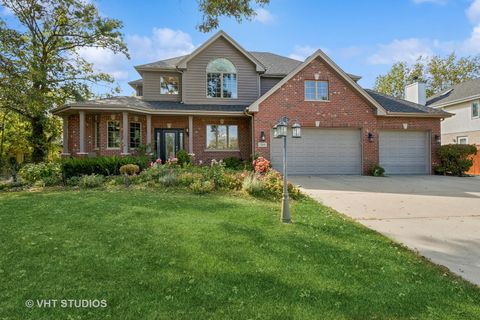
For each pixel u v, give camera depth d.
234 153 16.33
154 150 15.77
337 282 3.42
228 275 3.54
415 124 15.36
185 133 16.11
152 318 2.70
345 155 14.96
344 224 5.84
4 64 13.74
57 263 3.82
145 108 14.55
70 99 18.39
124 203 7.14
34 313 2.77
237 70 16.78
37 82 15.88
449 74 33.31
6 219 5.77
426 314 2.82
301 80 14.57
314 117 14.61
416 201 8.20
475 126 20.78
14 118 20.20
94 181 9.94
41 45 17.09
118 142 14.95
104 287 3.24
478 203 7.91
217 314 2.77
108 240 4.63
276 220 5.96
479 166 18.11
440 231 5.46
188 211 6.51
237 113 15.23
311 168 14.73
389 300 3.05
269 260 4.00
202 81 16.52
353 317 2.76
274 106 14.40
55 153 20.98
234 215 6.24
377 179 13.09
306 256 4.16
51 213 6.18
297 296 3.10
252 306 2.91
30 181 10.86
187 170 11.18
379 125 15.09
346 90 14.80
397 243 4.80
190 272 3.61
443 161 15.25
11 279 3.39
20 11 16.14
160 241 4.61
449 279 3.55
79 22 17.20
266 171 10.26
